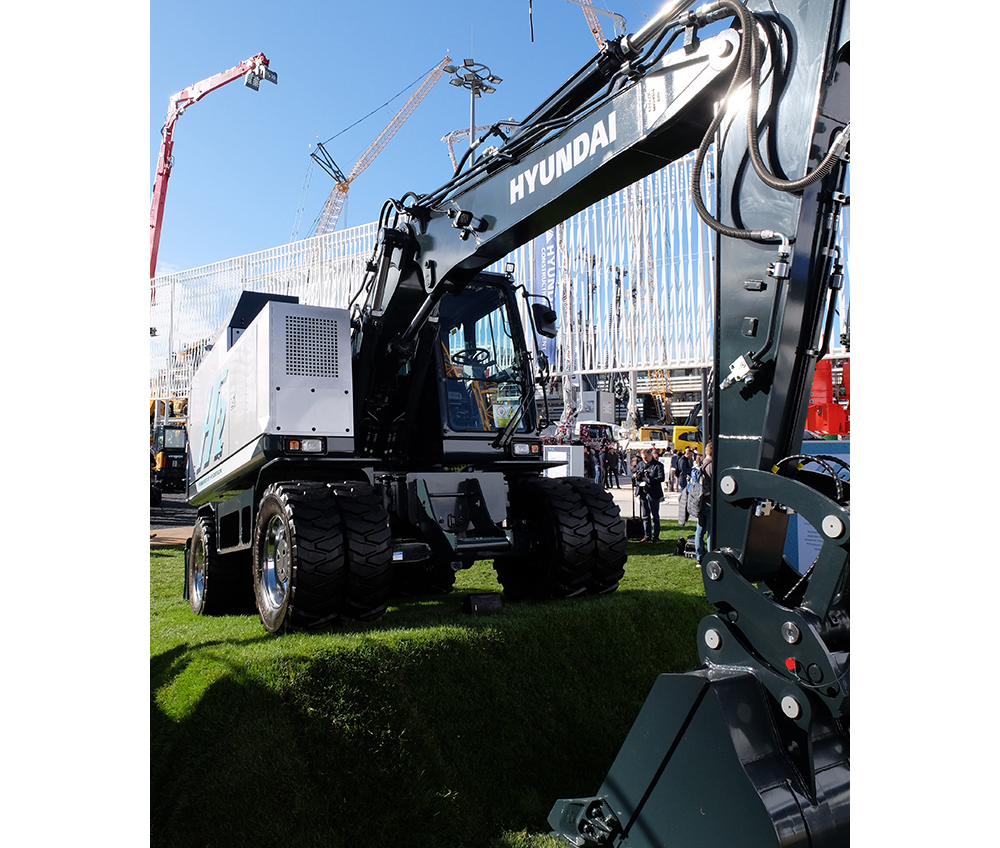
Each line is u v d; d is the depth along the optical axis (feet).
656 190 57.00
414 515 13.51
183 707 9.41
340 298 48.70
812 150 6.67
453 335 15.10
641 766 7.18
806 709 6.35
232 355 15.57
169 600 19.48
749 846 6.24
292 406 13.08
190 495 19.63
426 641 10.84
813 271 6.85
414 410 14.73
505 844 9.00
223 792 8.43
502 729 10.76
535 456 15.43
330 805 8.85
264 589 12.88
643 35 8.55
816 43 6.71
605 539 14.15
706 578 7.20
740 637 6.95
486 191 11.61
